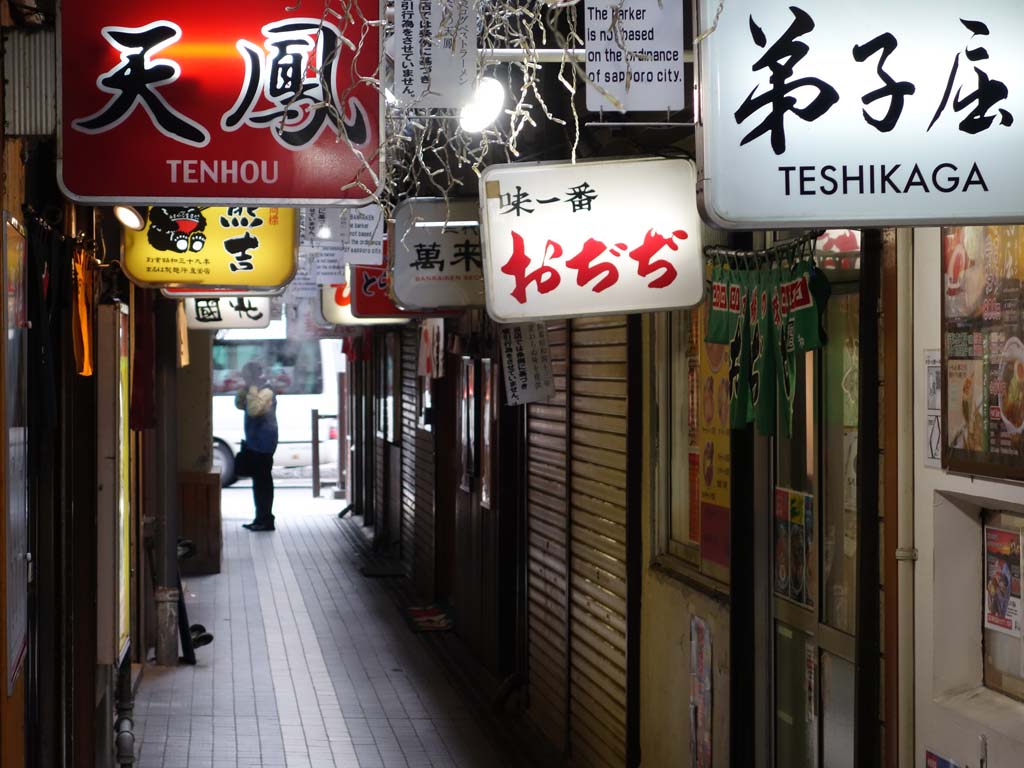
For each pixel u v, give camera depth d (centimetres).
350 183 575
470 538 1675
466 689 1473
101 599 871
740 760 810
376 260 1113
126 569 1034
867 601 643
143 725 1299
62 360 819
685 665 917
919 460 612
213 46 567
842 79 441
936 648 601
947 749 590
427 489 2034
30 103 565
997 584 597
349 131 578
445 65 577
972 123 443
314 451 3522
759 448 805
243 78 568
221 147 567
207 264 1057
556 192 741
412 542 2202
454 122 859
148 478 1628
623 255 741
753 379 740
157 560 1570
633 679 1023
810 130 441
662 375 985
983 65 443
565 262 740
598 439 1114
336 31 571
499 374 1468
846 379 704
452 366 1936
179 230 1052
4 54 562
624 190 741
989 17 443
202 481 2248
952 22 443
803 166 440
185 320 1781
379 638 1739
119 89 562
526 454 1359
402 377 2338
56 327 796
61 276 772
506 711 1370
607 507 1091
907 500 617
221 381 3862
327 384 3928
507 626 1480
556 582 1244
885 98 441
